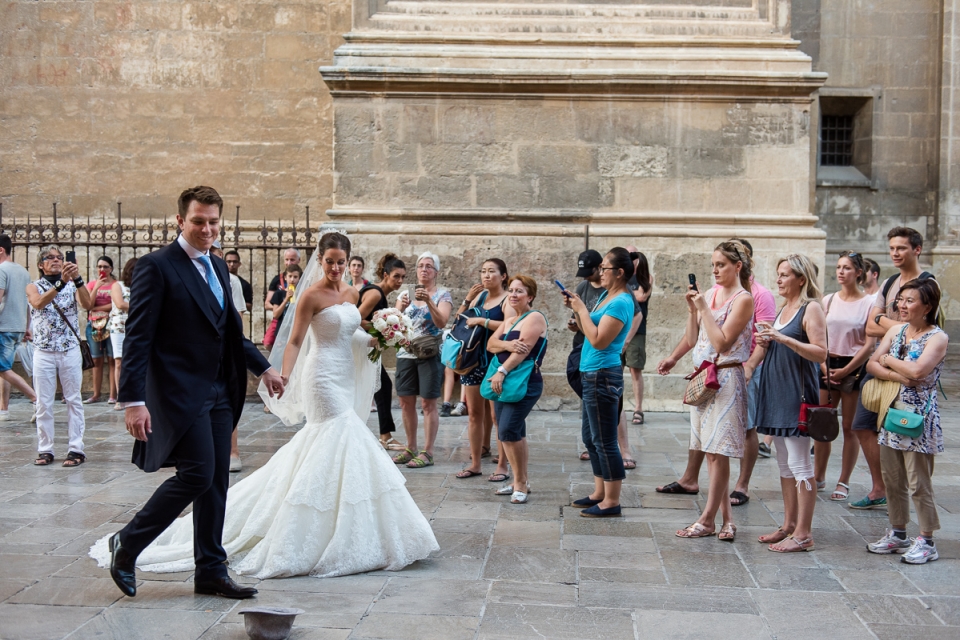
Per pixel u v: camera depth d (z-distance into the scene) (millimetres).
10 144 13891
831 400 6633
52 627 3918
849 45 16062
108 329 10719
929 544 5055
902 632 4012
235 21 13797
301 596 4367
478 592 4480
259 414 10203
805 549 5230
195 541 4375
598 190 10508
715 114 10445
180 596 4336
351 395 5016
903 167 16125
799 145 10445
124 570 4211
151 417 4195
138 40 13812
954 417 10297
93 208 13930
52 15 13773
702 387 5363
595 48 10477
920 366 4938
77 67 13820
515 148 10484
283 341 6059
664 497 6527
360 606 4246
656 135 10461
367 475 4852
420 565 4910
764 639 3918
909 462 5094
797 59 10352
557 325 10531
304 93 13875
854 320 6512
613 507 5973
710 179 10484
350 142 10469
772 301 6453
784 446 5375
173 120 13867
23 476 7012
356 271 8414
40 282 7355
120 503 6191
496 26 10547
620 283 5836
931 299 5004
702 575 4785
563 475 7219
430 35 10430
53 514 5883
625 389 10500
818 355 5129
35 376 7414
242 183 13914
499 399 6223
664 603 4352
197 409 4180
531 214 10477
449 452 8141
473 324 6859
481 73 10281
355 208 10492
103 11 13766
